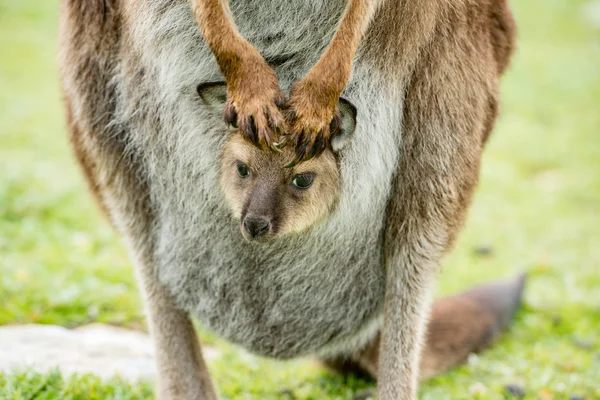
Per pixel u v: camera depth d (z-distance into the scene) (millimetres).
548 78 38781
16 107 29422
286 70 9750
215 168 10281
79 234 19688
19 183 21875
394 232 10461
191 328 11656
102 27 10562
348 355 13695
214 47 8992
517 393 13625
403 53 9648
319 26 9586
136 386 12555
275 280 10789
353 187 10055
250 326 11266
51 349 13414
